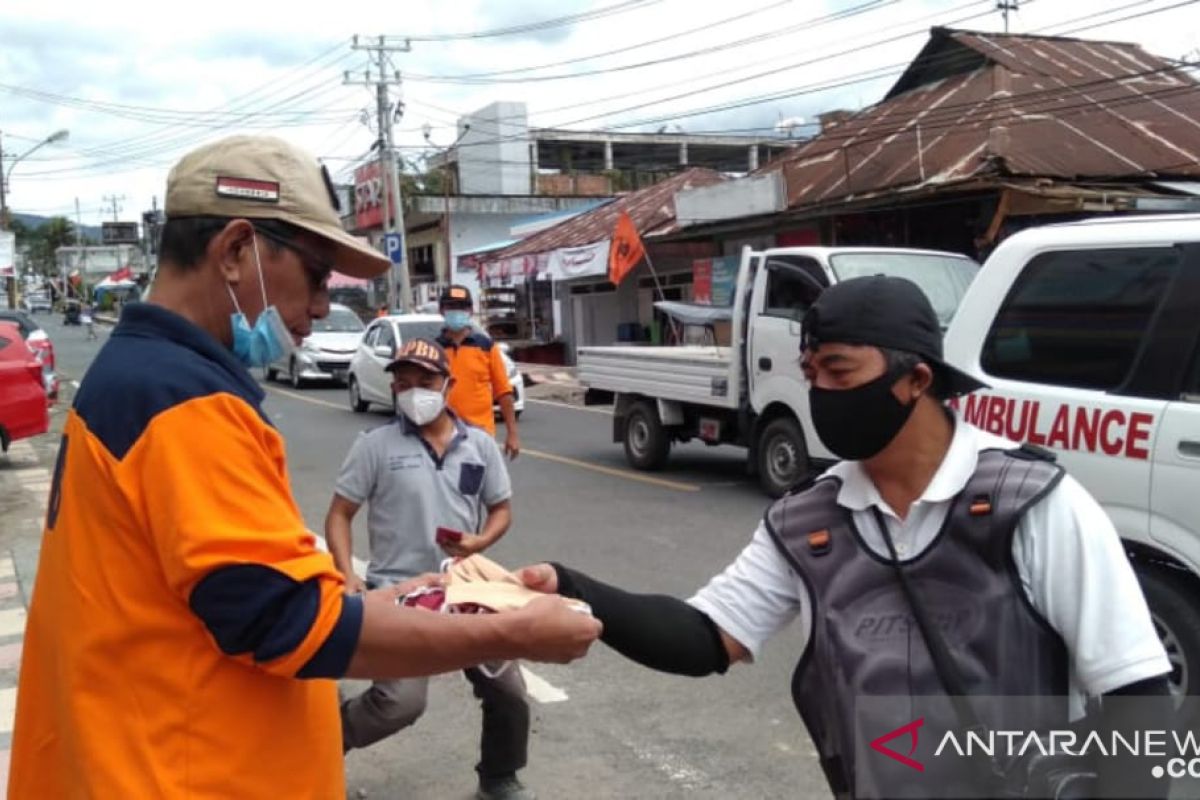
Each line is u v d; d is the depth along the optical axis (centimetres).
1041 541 166
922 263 880
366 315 3622
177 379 169
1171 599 391
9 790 197
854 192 1602
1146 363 401
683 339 1450
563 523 873
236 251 183
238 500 166
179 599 169
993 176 1407
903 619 171
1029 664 165
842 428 173
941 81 1930
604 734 451
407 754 440
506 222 3559
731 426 1004
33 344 1814
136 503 167
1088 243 429
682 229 1945
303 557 168
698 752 431
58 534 178
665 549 772
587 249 2175
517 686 371
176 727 169
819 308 176
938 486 170
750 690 492
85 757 170
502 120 3878
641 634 193
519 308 2959
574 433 1456
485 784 382
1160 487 389
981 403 448
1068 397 419
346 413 1755
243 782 171
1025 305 445
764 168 1995
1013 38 1956
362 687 446
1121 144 1561
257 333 184
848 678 172
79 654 171
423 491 385
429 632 174
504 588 193
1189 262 398
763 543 196
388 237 2747
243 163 183
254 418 174
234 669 171
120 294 5144
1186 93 1781
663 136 5056
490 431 769
